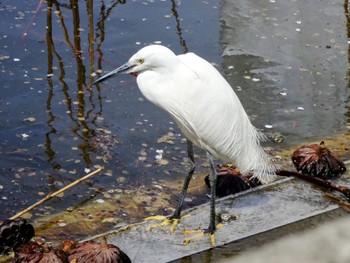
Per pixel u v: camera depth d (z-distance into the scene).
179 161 7.89
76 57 9.73
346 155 8.20
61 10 10.92
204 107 5.81
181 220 6.42
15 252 5.96
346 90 9.67
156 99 5.84
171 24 10.82
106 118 8.55
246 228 6.35
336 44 10.87
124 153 7.95
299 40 10.88
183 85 5.75
